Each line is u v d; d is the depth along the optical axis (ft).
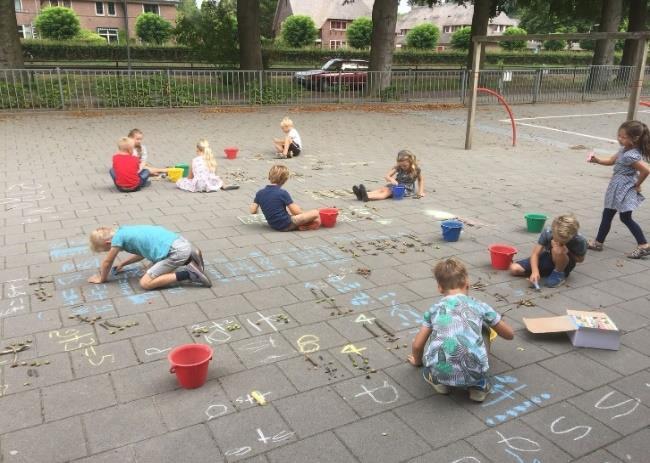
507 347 12.39
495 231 20.58
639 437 9.53
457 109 63.31
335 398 10.47
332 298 14.73
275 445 9.21
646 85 80.69
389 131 47.11
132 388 10.69
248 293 14.96
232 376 11.15
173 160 33.55
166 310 13.89
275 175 19.83
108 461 8.80
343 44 229.25
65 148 36.60
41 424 9.65
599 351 12.29
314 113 58.34
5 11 55.83
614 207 17.87
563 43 192.24
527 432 9.61
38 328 12.96
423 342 10.73
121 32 165.17
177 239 15.11
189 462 8.80
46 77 53.06
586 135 46.29
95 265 16.75
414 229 20.67
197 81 58.34
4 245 18.40
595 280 16.12
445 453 9.07
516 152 38.09
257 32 71.31
